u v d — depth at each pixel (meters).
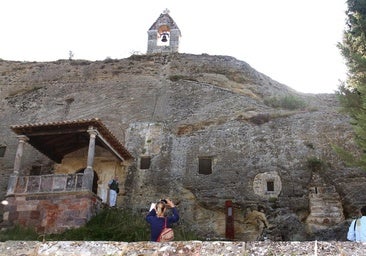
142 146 20.30
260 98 22.48
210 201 17.62
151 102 22.62
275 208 17.03
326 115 19.52
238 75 24.11
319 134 18.77
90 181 16.61
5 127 23.48
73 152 20.36
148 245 4.89
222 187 17.97
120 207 18.41
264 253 4.53
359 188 16.72
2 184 20.89
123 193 18.94
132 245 4.92
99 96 23.86
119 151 19.34
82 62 26.47
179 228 16.84
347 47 13.58
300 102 21.00
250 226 16.98
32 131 18.16
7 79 26.58
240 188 17.80
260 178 17.89
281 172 17.83
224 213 17.50
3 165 21.58
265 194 17.47
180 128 20.50
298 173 17.69
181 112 21.41
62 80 25.55
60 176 17.02
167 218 7.99
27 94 25.30
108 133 17.97
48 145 19.44
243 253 4.57
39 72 26.52
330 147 18.23
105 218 16.27
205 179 18.39
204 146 19.45
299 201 16.94
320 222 16.31
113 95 23.67
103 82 24.80
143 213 17.84
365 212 8.18
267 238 15.98
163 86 23.52
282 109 20.64
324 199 16.72
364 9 15.40
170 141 20.11
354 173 17.12
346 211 16.50
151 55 25.88
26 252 4.95
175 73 24.52
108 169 19.70
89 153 17.02
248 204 17.28
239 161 18.59
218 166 18.67
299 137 18.81
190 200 18.06
